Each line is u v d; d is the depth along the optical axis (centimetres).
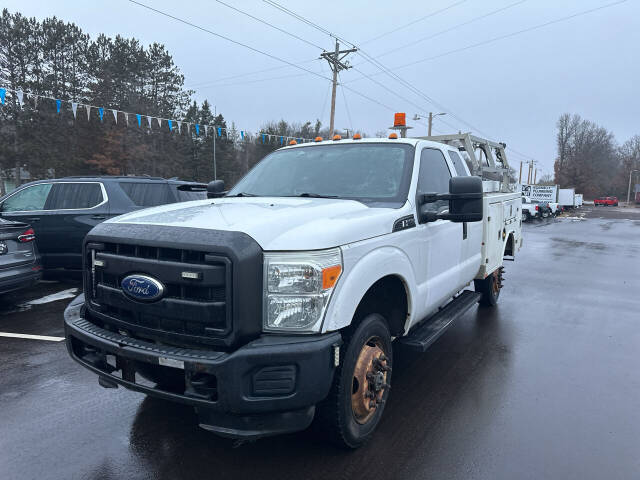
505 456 308
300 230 264
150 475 284
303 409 263
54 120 4016
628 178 11712
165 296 262
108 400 381
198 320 252
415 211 363
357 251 281
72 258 767
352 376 293
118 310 292
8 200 790
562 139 11294
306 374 247
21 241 621
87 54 4153
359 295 278
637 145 12025
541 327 618
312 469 290
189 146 5741
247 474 285
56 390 398
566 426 350
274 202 339
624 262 1270
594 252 1495
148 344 268
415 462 299
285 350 244
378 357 318
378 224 309
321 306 254
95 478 280
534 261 1273
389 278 339
